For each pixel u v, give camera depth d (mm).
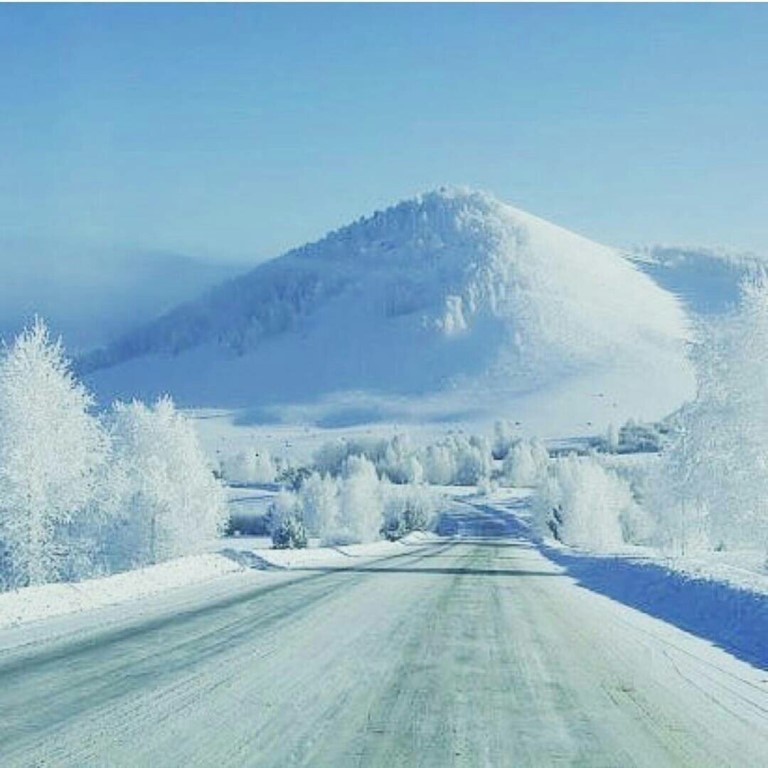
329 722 12062
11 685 13969
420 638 20359
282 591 31844
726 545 49094
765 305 48562
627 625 24938
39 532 50406
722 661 18922
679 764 10602
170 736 11078
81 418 51938
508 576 44219
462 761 10312
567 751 10938
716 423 48969
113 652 17328
